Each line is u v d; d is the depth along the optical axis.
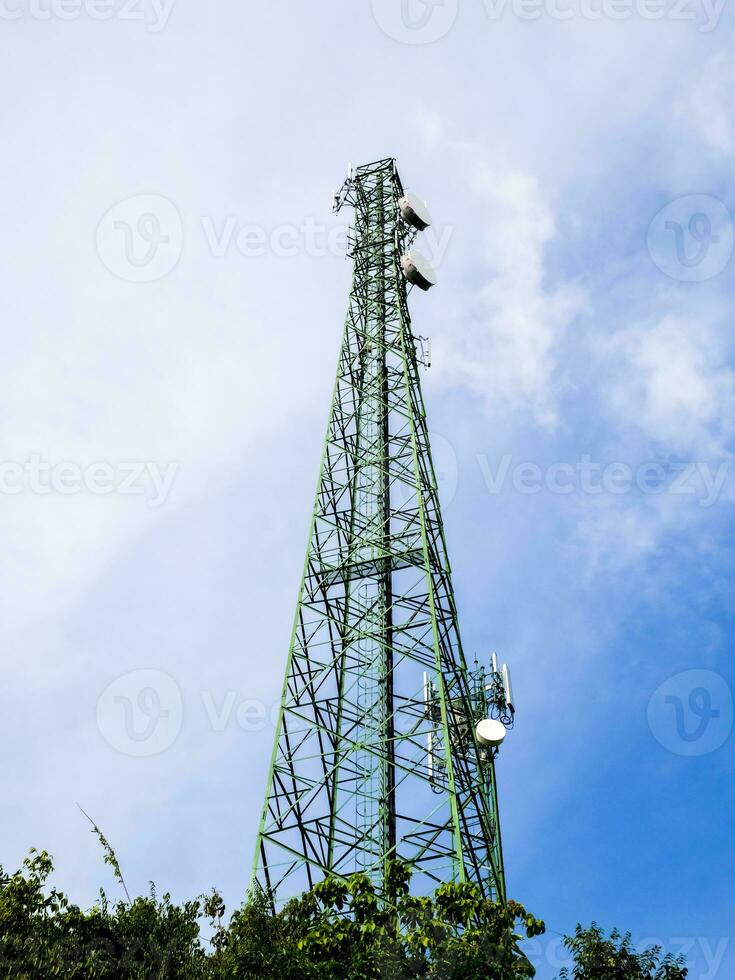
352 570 45.75
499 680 52.81
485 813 40.66
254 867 35.53
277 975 29.27
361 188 62.78
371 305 56.94
